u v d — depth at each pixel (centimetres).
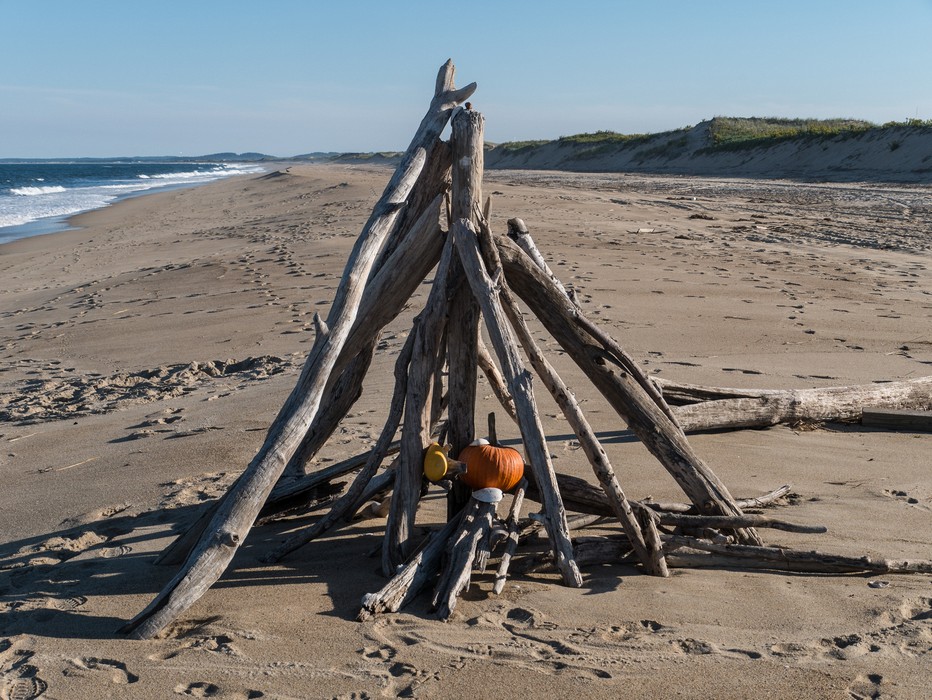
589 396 740
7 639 358
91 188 6850
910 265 1505
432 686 315
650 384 448
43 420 789
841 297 1210
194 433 682
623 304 1130
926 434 666
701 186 3803
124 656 341
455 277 441
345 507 451
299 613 375
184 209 3694
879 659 329
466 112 452
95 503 543
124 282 1605
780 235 1909
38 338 1195
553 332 457
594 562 426
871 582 402
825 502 511
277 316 1183
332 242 1847
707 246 1706
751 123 6209
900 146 4144
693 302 1152
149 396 849
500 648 340
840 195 3041
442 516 500
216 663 333
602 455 413
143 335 1154
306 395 411
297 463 506
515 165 8231
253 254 1764
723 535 433
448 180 478
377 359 898
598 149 6962
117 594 404
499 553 431
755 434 659
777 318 1063
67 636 361
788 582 404
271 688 315
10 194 5828
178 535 478
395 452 542
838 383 779
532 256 495
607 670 323
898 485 539
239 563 438
